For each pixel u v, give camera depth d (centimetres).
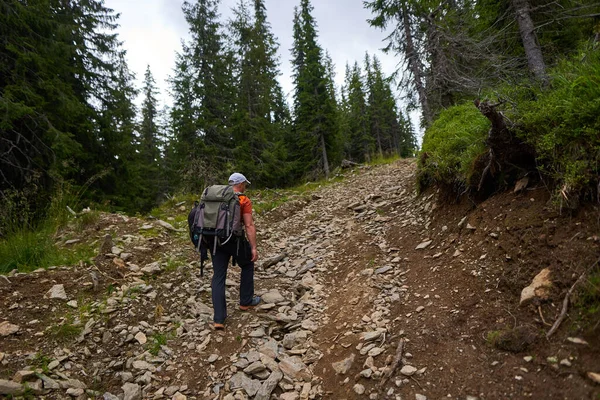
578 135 292
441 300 330
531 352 232
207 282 463
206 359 321
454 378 241
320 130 2264
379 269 441
